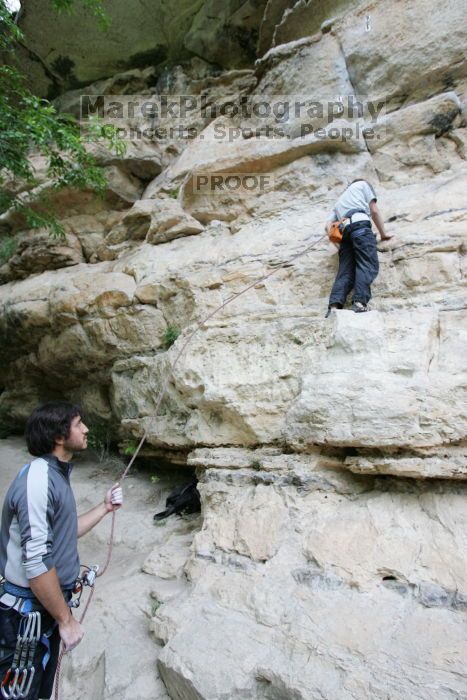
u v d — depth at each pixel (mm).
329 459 3322
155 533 4316
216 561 3248
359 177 5082
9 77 6164
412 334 3377
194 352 4215
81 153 5926
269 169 5465
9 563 2057
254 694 2414
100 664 2947
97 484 5555
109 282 5488
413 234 4004
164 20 9125
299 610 2682
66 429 2240
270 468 3498
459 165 4781
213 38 8570
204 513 3744
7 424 7785
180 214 5668
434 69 5160
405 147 5117
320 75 5812
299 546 3049
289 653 2471
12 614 2016
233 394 3836
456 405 2955
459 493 2887
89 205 7391
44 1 9000
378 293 3926
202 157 6562
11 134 5277
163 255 5508
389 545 2809
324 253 4332
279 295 4328
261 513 3311
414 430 2959
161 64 9453
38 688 2064
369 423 3066
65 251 6996
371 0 5641
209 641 2658
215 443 4008
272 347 3898
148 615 3189
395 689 2135
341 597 2689
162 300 5137
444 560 2646
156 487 5250
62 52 9539
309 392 3355
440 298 3607
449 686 2092
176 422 4520
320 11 6438
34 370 6965
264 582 2918
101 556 4277
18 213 7578
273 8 7312
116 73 9750
